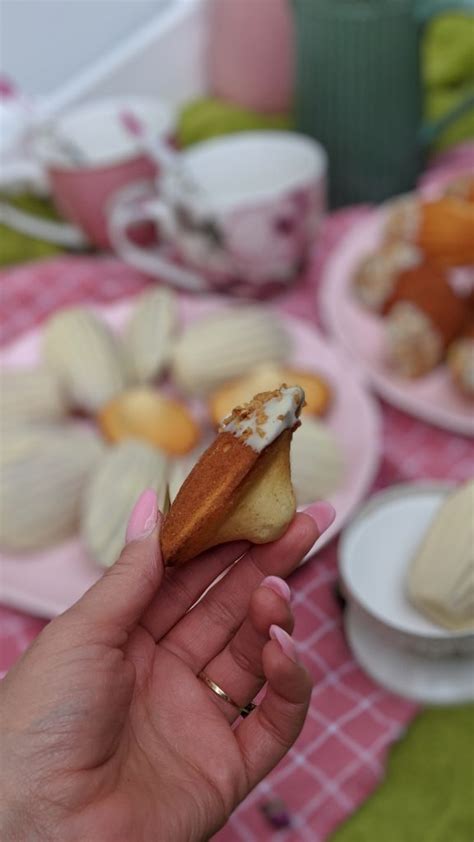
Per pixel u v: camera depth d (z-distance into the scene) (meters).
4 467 0.36
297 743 0.30
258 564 0.24
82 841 0.21
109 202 0.53
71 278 0.54
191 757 0.24
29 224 0.58
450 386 0.43
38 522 0.35
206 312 0.49
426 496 0.34
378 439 0.38
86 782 0.22
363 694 0.31
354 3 0.54
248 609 0.24
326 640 0.32
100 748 0.22
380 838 0.28
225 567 0.24
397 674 0.31
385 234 0.51
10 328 0.50
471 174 0.55
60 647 0.22
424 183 0.61
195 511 0.21
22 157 0.59
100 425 0.41
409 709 0.30
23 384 0.42
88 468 0.37
